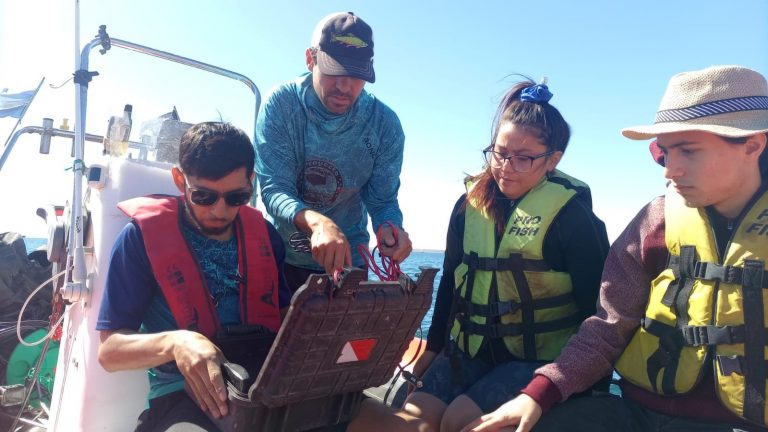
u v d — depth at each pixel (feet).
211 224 6.35
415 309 5.45
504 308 7.51
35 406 11.82
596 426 5.94
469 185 8.63
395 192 9.94
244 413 4.94
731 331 5.38
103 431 7.37
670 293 5.96
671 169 5.57
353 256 10.04
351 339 5.07
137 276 6.11
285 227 9.19
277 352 4.74
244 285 6.61
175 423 5.53
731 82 5.38
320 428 5.70
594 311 7.34
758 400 5.19
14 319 13.32
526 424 5.79
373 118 9.40
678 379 5.76
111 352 5.77
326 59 8.11
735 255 5.46
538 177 7.70
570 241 7.30
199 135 5.98
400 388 8.29
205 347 5.17
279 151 8.81
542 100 7.59
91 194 8.35
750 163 5.49
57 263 9.65
